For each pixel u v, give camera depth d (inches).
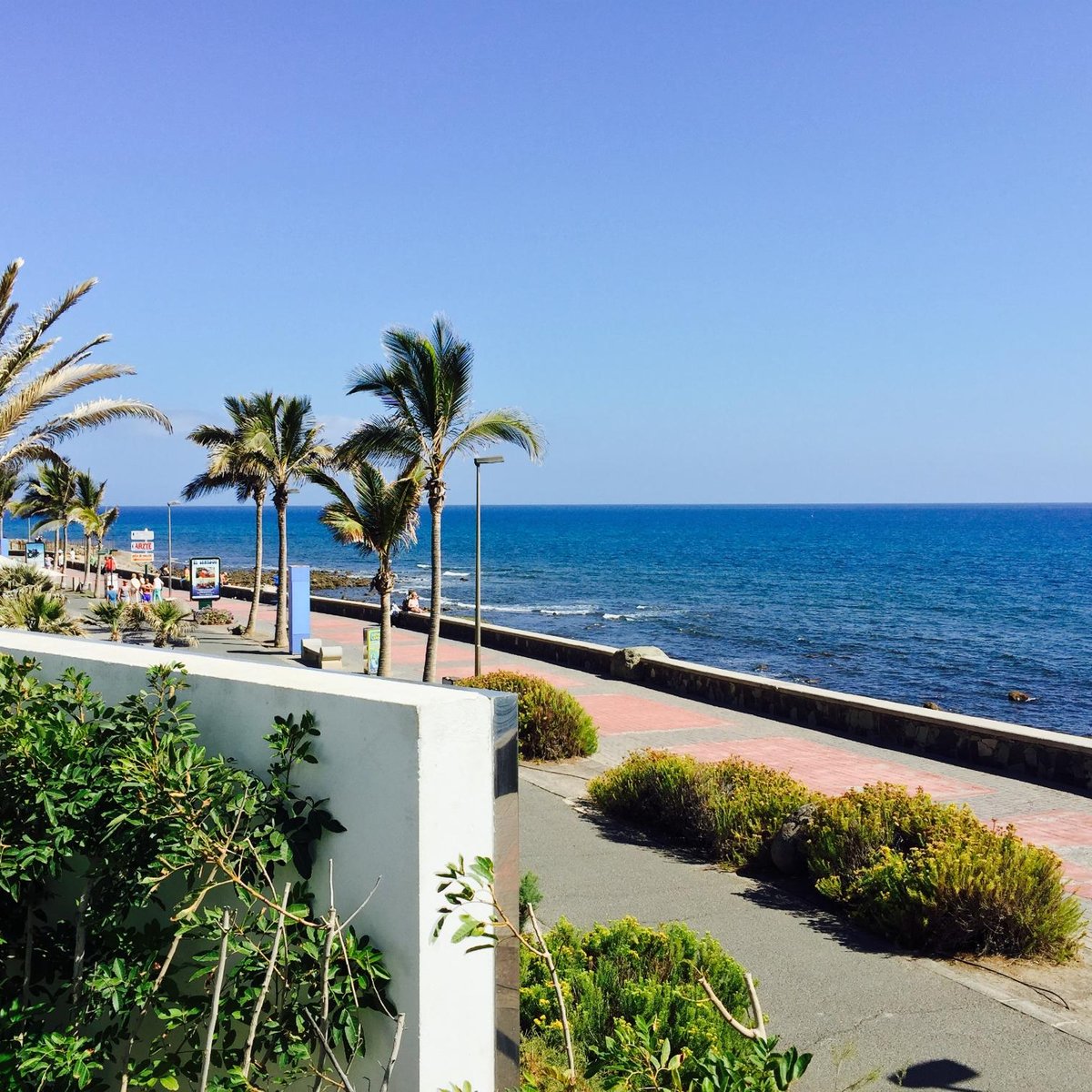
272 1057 107.7
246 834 110.3
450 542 6560.0
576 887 356.5
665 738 666.2
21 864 120.0
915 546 5767.7
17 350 579.5
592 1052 120.1
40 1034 121.3
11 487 1763.0
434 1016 102.9
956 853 315.3
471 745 108.0
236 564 4544.8
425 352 754.2
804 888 361.4
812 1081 217.2
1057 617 2379.4
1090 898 365.4
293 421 1208.8
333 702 111.0
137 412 625.6
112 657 149.3
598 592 3166.8
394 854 104.1
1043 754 556.7
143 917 131.4
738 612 2546.8
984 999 264.7
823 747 642.2
